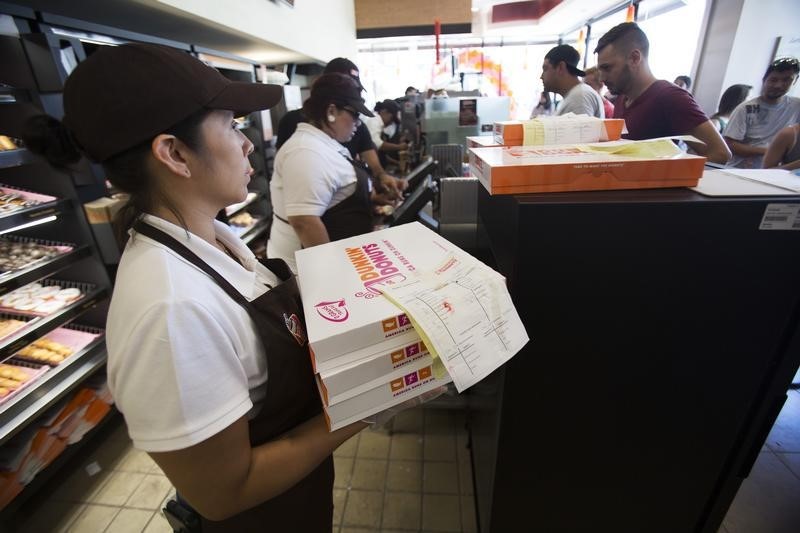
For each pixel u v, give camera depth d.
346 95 1.46
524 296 0.70
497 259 0.85
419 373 0.62
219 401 0.51
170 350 0.47
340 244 0.89
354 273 0.73
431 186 1.67
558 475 0.88
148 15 1.79
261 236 3.53
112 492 1.57
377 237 0.92
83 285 1.81
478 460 1.30
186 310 0.48
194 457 0.50
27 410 1.45
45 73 1.38
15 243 1.65
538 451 0.85
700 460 0.84
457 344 0.55
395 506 1.46
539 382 0.78
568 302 0.71
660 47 4.30
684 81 3.62
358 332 0.56
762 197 0.63
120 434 1.84
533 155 0.78
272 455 0.60
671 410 0.79
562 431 0.83
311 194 1.45
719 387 0.76
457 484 1.53
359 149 3.01
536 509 0.93
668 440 0.83
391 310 0.59
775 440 1.63
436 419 1.83
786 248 0.65
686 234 0.65
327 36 4.24
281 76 3.54
